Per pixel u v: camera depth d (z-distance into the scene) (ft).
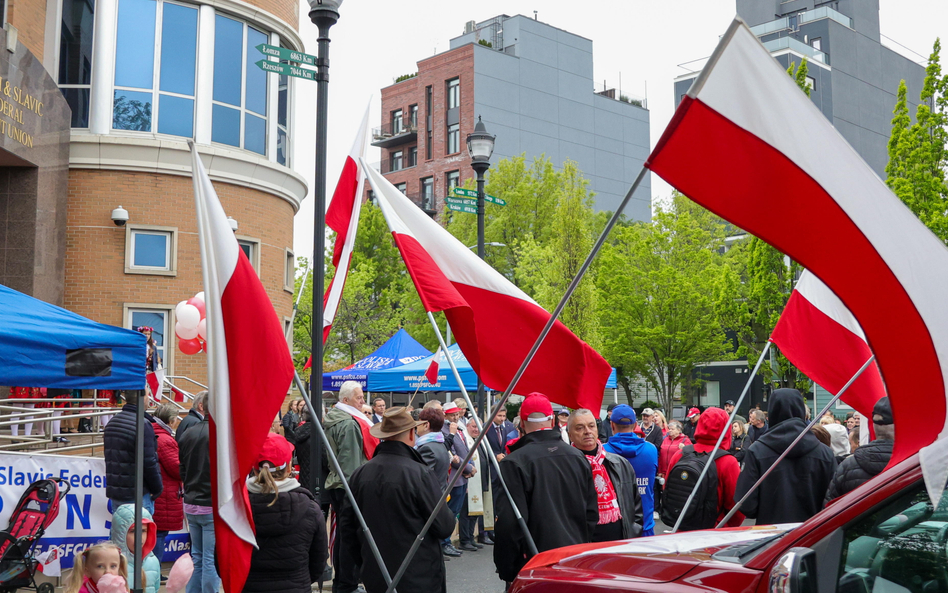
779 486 18.99
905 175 84.02
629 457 23.91
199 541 24.16
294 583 16.29
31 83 50.57
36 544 25.29
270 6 67.00
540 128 228.02
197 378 60.39
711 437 22.06
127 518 20.80
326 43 31.37
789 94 10.82
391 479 17.56
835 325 20.48
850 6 232.32
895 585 8.57
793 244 10.74
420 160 221.25
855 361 20.33
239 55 65.05
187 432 24.36
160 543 27.32
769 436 19.39
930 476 8.05
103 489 26.84
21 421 26.78
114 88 60.18
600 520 18.95
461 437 37.01
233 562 14.57
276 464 16.31
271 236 65.92
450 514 17.93
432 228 20.43
